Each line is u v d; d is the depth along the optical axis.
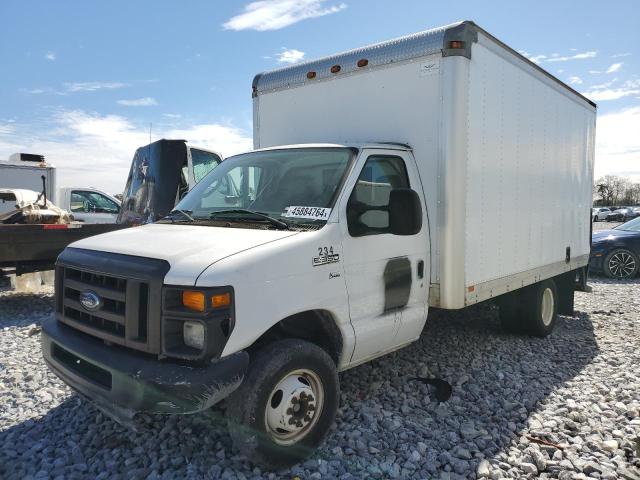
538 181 6.11
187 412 2.81
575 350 6.07
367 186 4.03
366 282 3.85
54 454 3.55
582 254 7.75
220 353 2.92
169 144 9.02
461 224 4.48
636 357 5.78
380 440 3.74
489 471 3.38
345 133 5.10
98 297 3.23
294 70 5.51
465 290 4.59
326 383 3.49
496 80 5.00
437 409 4.31
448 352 5.84
